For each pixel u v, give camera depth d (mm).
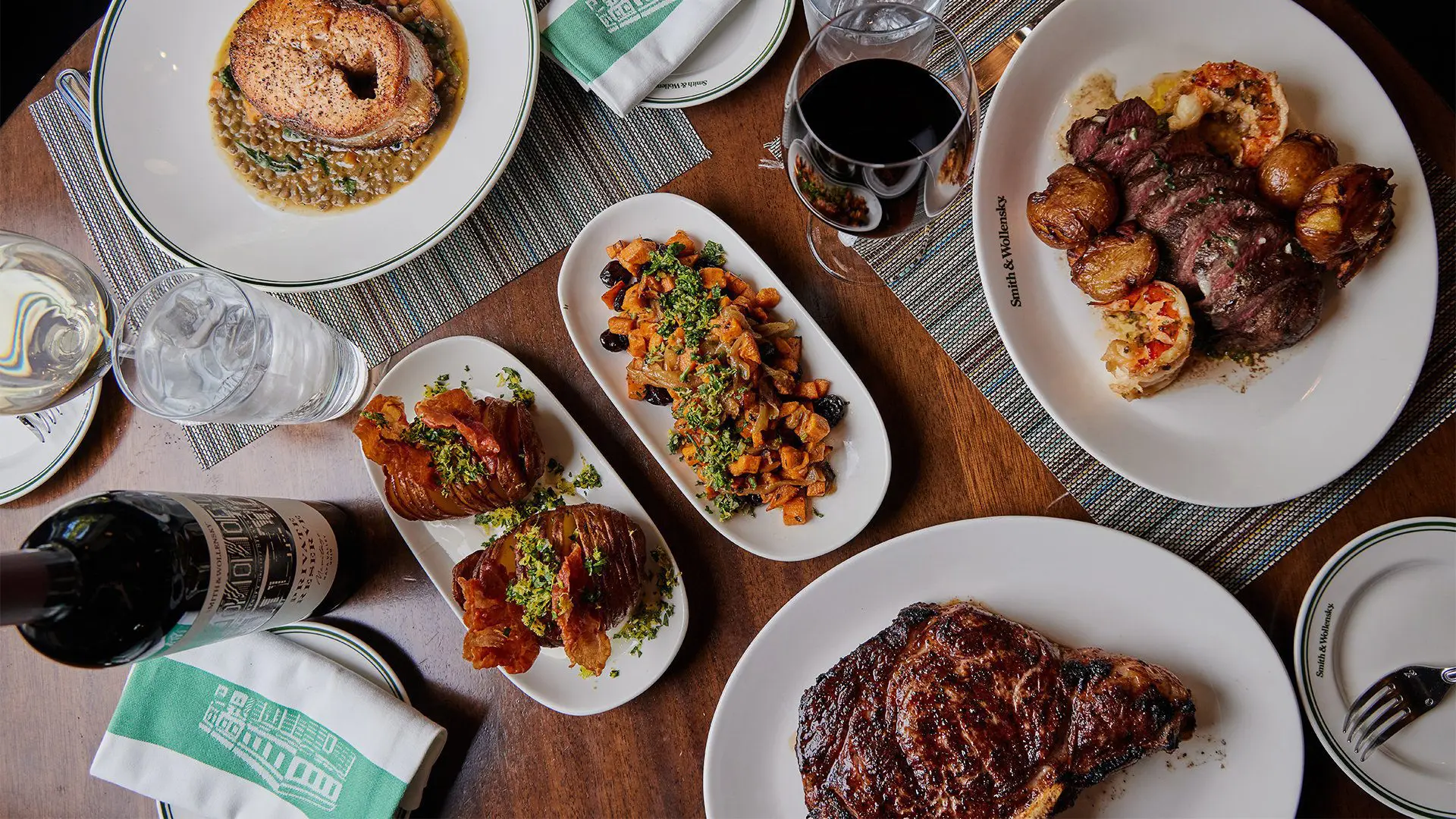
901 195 606
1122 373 652
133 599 582
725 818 677
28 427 757
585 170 753
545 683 700
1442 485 655
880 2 629
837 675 644
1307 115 673
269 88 723
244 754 705
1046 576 671
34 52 1146
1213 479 654
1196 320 660
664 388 700
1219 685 653
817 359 704
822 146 579
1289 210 643
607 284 730
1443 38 988
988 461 698
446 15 749
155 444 766
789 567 702
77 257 770
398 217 737
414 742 686
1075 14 678
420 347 745
